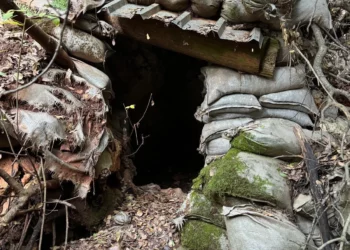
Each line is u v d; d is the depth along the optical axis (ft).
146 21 11.14
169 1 11.01
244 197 9.32
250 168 9.55
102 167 10.32
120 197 11.60
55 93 10.02
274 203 9.20
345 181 8.67
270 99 10.89
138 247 10.06
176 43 11.20
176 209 11.27
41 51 10.76
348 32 12.78
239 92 10.94
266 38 10.59
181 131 19.53
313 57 11.20
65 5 11.12
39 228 9.18
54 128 9.29
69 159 9.53
